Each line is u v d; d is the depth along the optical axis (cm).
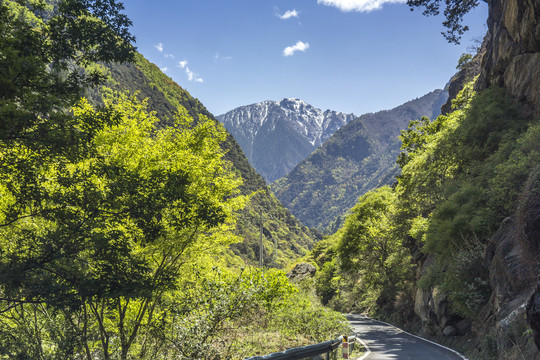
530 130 1847
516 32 2931
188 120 1270
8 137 654
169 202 916
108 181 912
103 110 783
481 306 1762
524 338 1062
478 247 1883
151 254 1083
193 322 1158
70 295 780
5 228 852
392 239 4359
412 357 1496
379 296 4906
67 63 802
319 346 1088
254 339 1423
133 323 1177
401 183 3928
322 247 11175
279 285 1797
